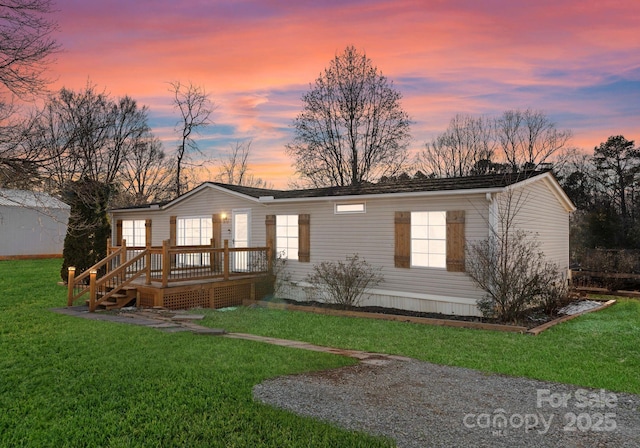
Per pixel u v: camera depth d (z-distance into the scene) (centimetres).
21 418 438
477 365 639
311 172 3036
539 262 1161
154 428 413
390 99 2881
